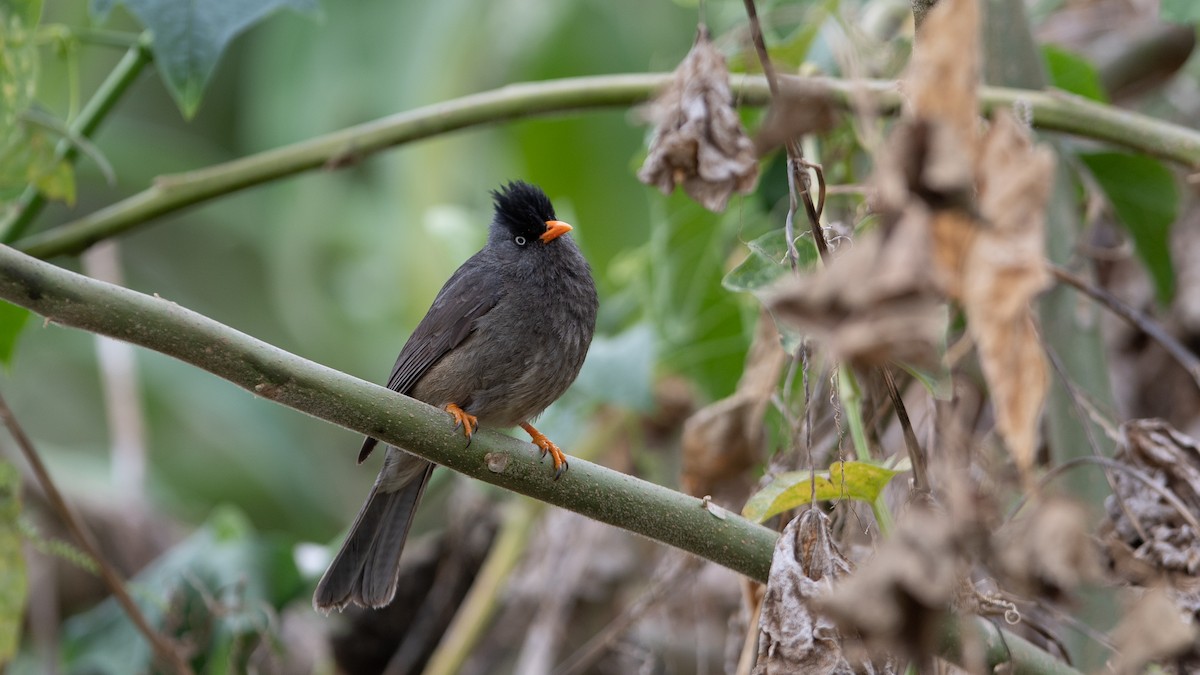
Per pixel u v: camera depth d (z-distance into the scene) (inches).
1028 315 169.9
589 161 528.1
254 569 423.8
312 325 622.8
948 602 203.8
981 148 169.8
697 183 297.1
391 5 534.6
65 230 359.6
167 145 645.3
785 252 271.1
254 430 646.5
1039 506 208.5
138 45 368.8
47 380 656.4
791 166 259.1
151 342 236.5
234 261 695.1
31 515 520.4
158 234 685.9
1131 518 276.2
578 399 465.1
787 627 228.8
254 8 338.0
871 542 289.6
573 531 424.2
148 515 547.8
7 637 350.9
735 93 342.6
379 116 534.9
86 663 419.2
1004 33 345.7
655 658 425.7
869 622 172.2
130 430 548.1
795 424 319.0
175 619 409.1
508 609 469.1
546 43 517.3
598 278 531.5
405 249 542.3
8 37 339.0
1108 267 434.9
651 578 415.2
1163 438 290.8
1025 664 253.0
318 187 601.9
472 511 473.1
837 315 156.2
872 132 254.4
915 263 155.3
